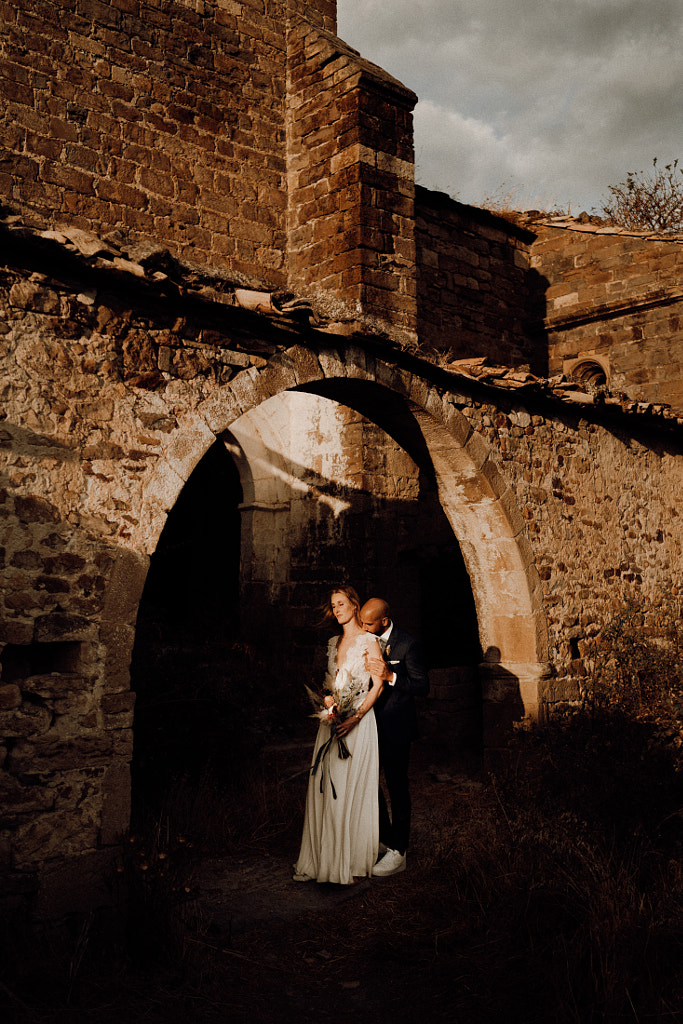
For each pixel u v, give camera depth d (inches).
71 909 148.5
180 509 457.7
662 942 135.3
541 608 258.8
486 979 135.8
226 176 325.7
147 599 450.3
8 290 151.3
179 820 194.7
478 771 268.2
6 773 145.4
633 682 267.6
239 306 181.0
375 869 180.2
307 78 330.0
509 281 477.1
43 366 155.0
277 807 215.6
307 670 341.4
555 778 201.2
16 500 150.0
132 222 300.5
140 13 309.4
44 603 151.7
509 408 261.6
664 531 320.2
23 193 274.7
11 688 146.9
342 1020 128.4
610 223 485.7
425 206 427.5
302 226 318.0
